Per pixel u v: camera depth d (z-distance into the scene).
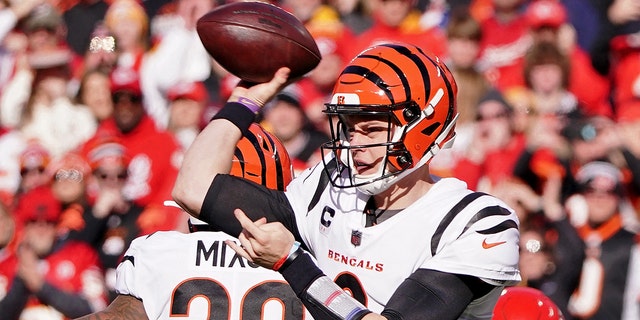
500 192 21.62
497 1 24.47
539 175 21.64
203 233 11.91
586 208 20.38
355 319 9.56
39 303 21.28
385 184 10.33
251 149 12.10
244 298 11.70
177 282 11.77
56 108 26.12
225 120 10.46
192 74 25.72
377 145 10.21
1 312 21.16
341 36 24.42
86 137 25.25
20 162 23.28
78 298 21.36
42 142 26.06
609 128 21.81
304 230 10.83
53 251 21.80
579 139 21.67
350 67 10.43
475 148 22.39
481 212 10.20
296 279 9.87
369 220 10.48
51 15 27.27
